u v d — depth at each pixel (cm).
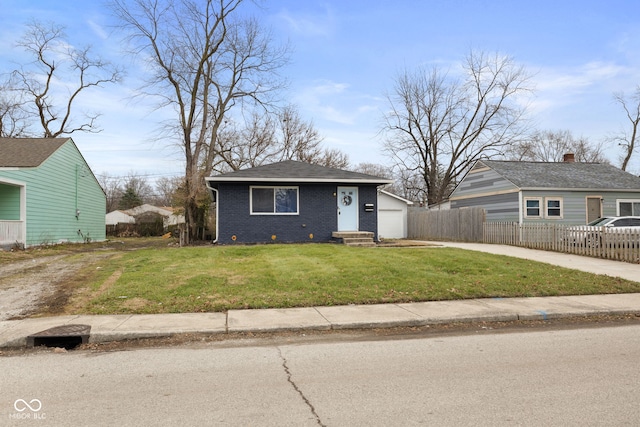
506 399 404
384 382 451
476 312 761
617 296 906
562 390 426
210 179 1789
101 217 2883
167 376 474
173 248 1662
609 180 2502
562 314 765
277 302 805
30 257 1498
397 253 1359
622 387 433
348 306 802
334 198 1919
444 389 430
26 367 508
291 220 1884
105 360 534
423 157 4006
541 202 2341
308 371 489
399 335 655
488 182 2628
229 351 571
